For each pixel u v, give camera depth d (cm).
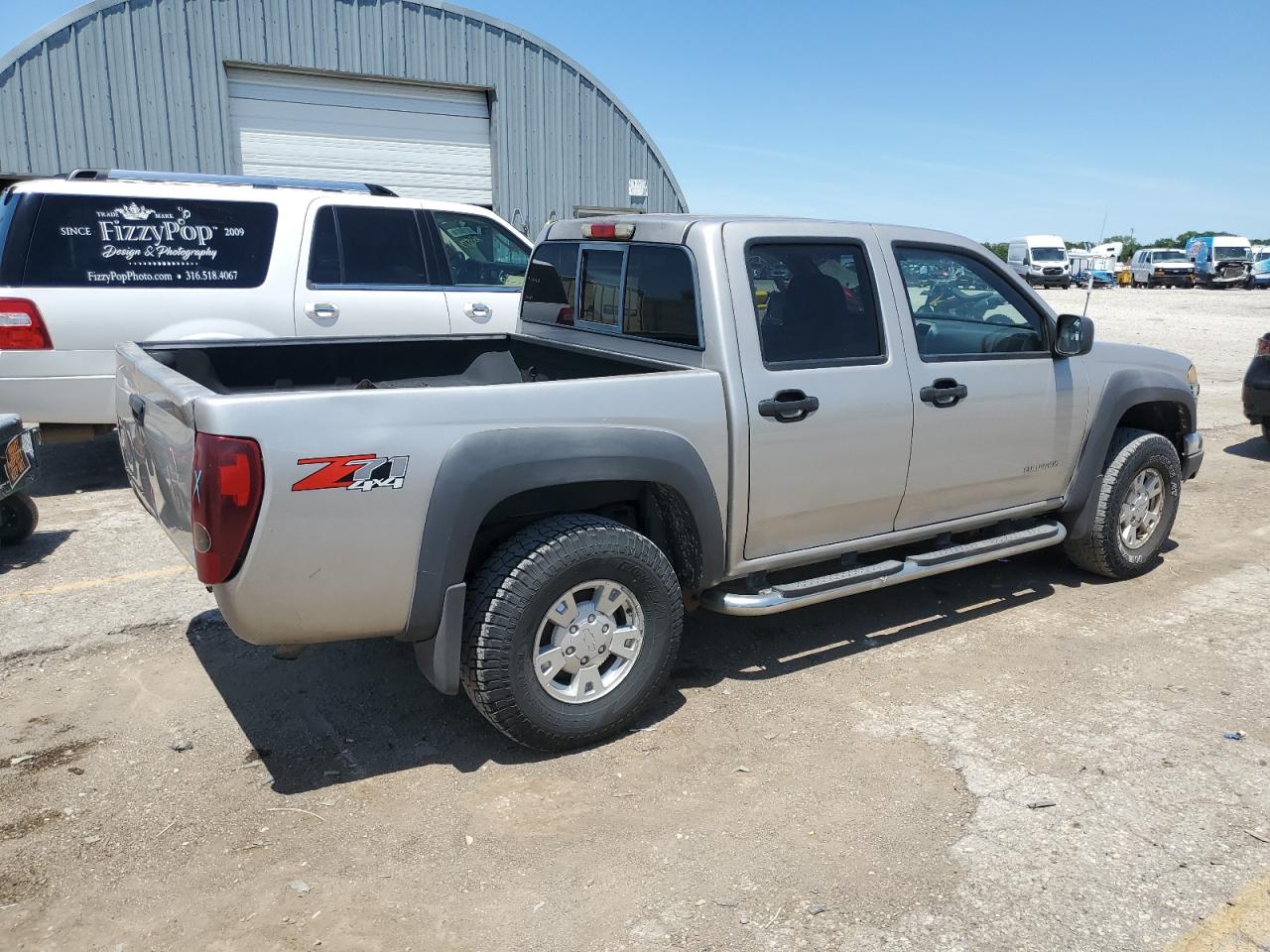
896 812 320
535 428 329
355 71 1480
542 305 504
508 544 334
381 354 492
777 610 391
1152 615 495
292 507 294
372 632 321
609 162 1739
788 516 396
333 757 353
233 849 299
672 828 310
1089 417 499
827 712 388
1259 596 524
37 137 1305
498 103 1600
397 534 311
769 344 387
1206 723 381
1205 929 266
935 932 264
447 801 325
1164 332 2197
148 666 423
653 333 411
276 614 303
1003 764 350
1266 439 919
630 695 359
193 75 1388
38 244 652
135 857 295
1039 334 480
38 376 654
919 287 434
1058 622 485
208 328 696
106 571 534
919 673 425
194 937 261
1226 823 315
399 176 1563
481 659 327
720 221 388
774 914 271
